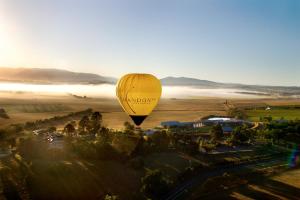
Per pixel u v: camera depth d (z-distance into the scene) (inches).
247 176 2839.6
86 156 2716.5
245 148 3769.7
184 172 2778.1
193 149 3319.4
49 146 2817.4
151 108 1768.0
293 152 3705.7
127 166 2716.5
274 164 3248.0
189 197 2358.5
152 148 3179.1
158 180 2365.9
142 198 2294.5
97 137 3558.1
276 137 4178.2
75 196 2204.7
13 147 2915.8
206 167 2992.1
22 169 2395.4
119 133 3503.9
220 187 2571.4
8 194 2102.6
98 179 2429.9
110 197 2113.7
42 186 2226.9
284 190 2546.8
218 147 3713.1
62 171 2388.0
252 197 2402.8
